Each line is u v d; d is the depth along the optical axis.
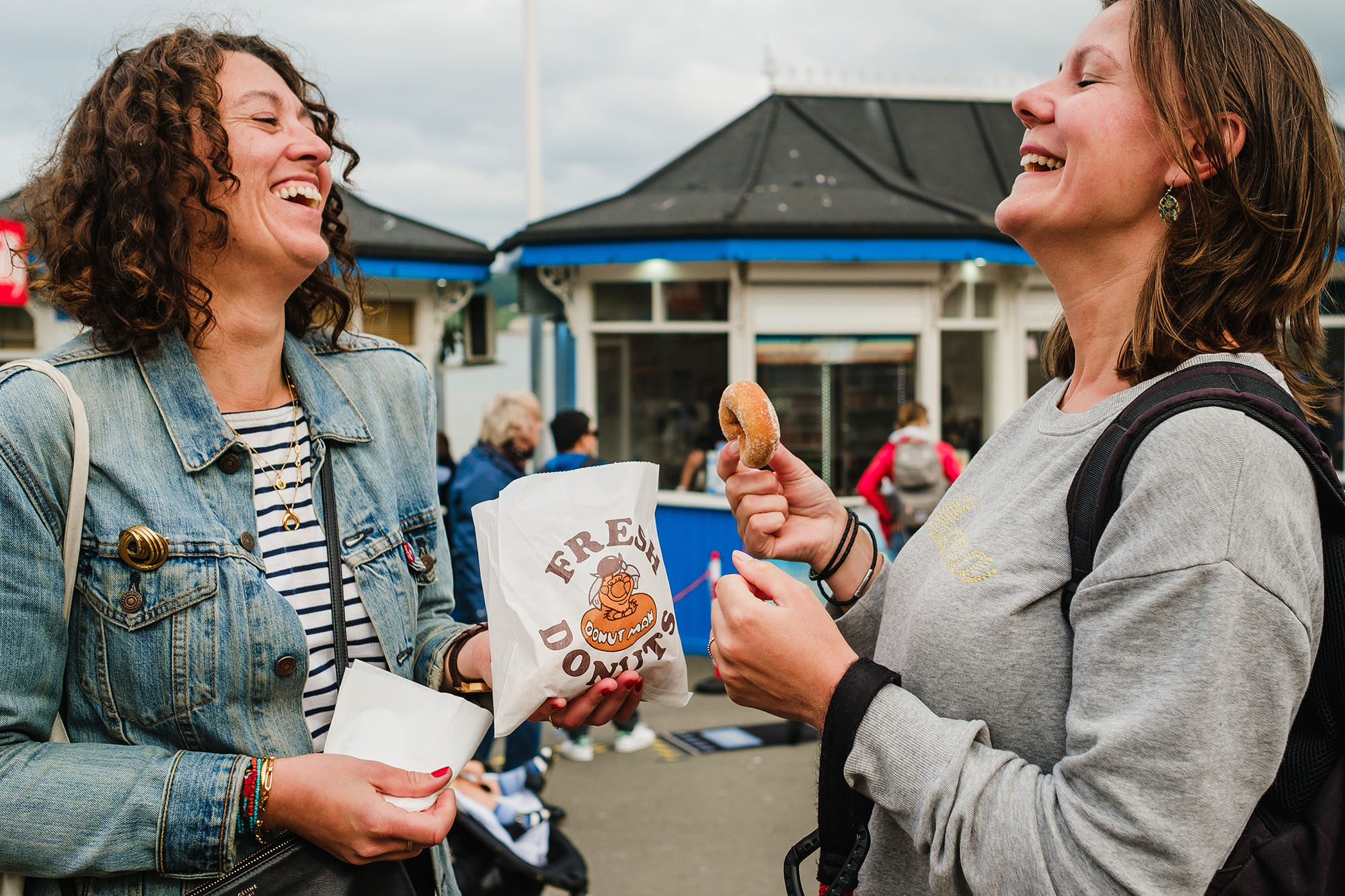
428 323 8.48
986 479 1.32
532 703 1.31
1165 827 0.90
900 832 1.21
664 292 7.77
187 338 1.38
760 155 8.31
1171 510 0.96
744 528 1.54
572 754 5.37
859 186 8.02
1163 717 0.92
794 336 7.61
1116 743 0.94
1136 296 1.20
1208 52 1.10
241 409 1.44
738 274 7.43
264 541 1.37
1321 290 1.17
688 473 7.84
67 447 1.23
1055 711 1.09
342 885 1.24
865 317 7.64
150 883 1.22
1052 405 1.31
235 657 1.27
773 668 1.19
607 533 1.37
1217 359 1.10
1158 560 0.95
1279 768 1.01
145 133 1.28
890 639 1.31
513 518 1.37
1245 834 0.99
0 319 7.93
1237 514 0.93
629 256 7.34
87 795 1.17
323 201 1.48
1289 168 1.09
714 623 1.27
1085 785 0.98
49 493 1.21
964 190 9.22
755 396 1.48
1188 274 1.12
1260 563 0.92
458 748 1.35
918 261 7.39
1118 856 0.93
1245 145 1.11
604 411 8.05
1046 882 0.97
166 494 1.27
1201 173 1.12
